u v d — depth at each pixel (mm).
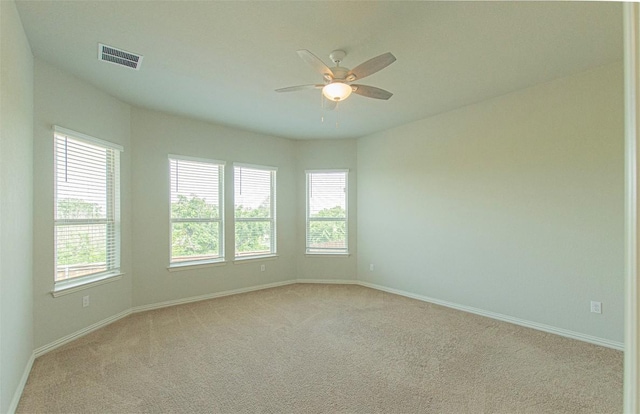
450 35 2463
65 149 3105
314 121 4660
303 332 3348
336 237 5707
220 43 2564
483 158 3881
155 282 4188
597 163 3027
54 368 2568
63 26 2336
